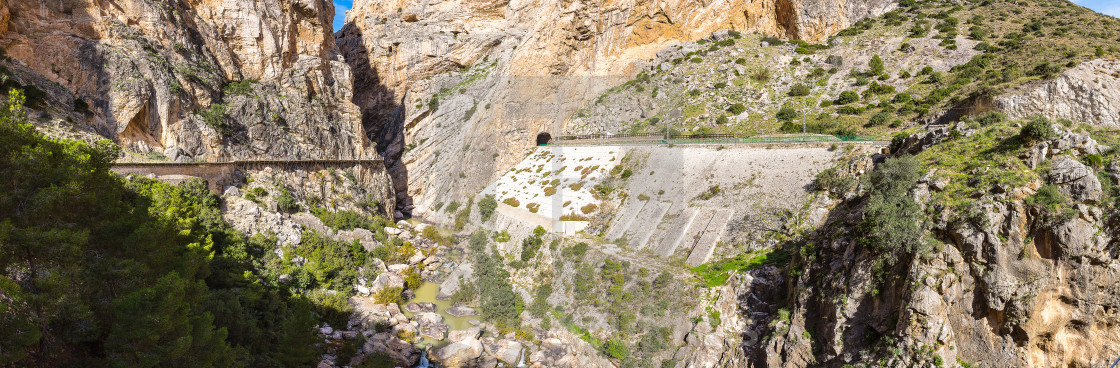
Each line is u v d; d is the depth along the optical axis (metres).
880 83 65.38
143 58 49.44
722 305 29.12
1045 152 21.61
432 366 26.12
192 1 60.62
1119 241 18.14
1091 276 18.45
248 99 59.00
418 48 95.75
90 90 45.78
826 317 24.78
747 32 82.00
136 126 47.09
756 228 35.28
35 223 15.67
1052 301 19.06
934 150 28.69
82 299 15.33
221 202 44.41
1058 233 18.91
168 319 15.44
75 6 48.44
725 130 56.12
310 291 38.19
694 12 79.50
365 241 50.78
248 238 41.56
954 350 20.25
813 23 81.19
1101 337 18.47
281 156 59.50
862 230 24.84
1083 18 74.88
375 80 100.56
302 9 72.75
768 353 26.06
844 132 50.97
